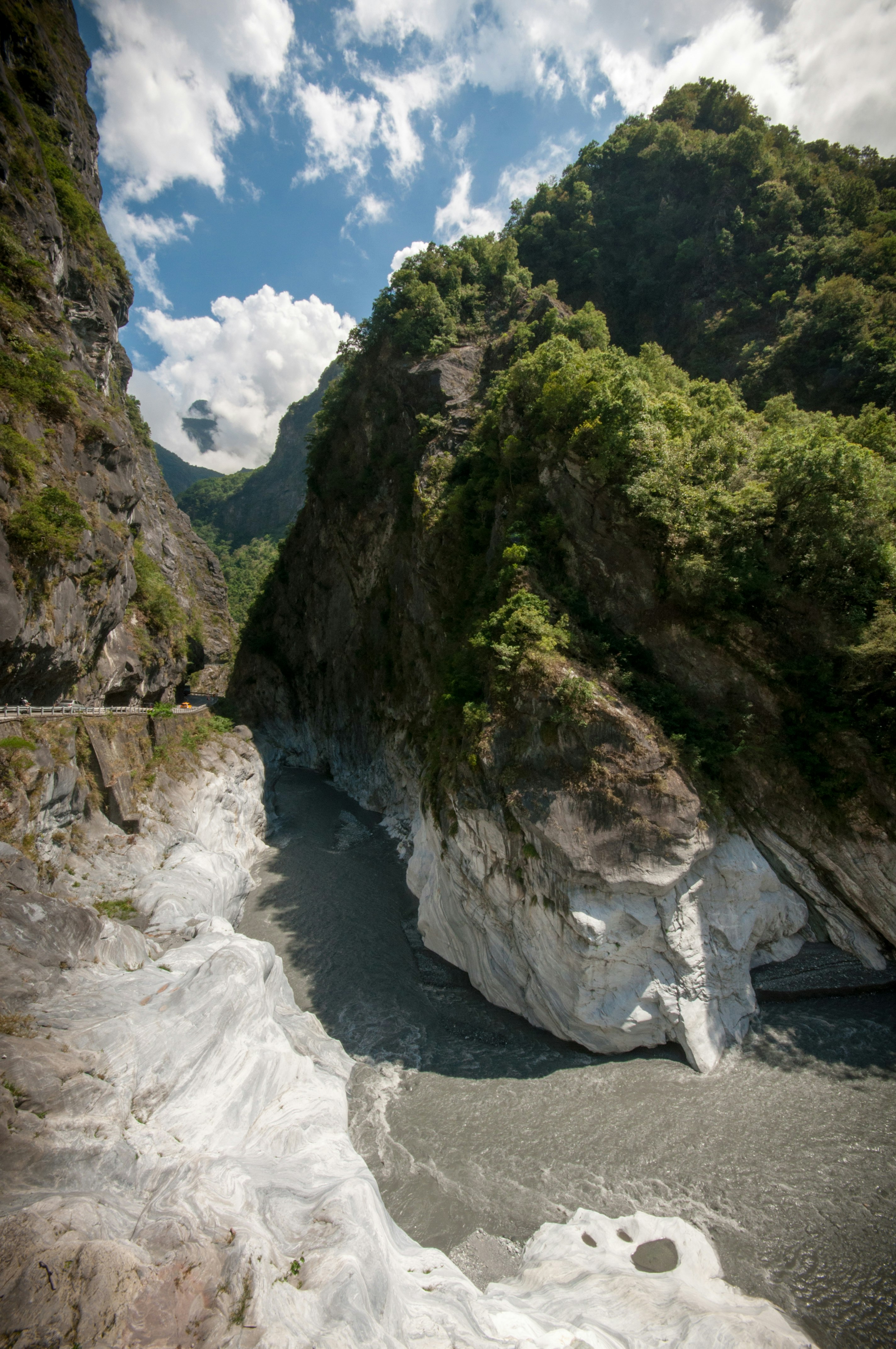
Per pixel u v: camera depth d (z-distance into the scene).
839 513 20.98
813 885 21.84
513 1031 21.33
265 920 28.98
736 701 22.75
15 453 22.64
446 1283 12.29
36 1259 8.16
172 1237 9.64
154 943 20.28
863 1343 12.04
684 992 19.38
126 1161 11.84
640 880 19.41
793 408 29.91
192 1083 14.70
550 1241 14.13
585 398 25.83
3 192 28.56
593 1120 17.25
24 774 20.22
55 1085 12.22
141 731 31.33
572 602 24.67
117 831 25.27
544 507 27.41
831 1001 20.55
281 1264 10.30
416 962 25.78
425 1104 18.33
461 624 32.00
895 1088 17.33
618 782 19.81
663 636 23.80
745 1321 11.41
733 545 22.58
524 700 21.73
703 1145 16.22
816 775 21.33
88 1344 7.71
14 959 15.10
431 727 34.84
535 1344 10.68
